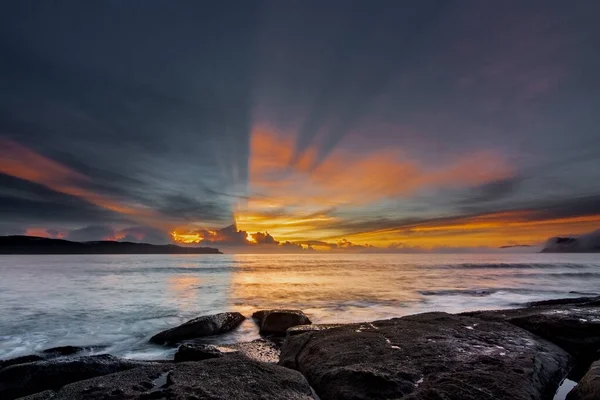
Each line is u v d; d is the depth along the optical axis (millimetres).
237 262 109875
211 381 5184
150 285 36000
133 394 4867
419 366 6098
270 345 11086
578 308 11641
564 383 6637
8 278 43469
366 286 34812
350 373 5750
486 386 5242
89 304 23203
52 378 7434
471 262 98875
